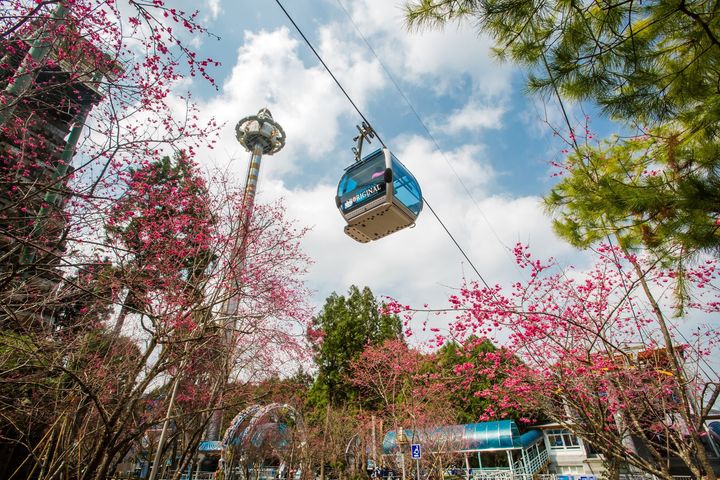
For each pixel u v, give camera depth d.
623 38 3.95
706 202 3.94
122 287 7.21
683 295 5.73
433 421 20.02
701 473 6.70
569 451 24.30
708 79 4.06
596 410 8.02
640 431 7.39
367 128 7.70
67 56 5.40
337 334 33.12
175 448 14.45
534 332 8.23
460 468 22.83
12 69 5.28
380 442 23.17
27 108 6.04
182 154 7.64
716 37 3.80
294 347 10.53
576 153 5.28
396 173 7.14
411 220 7.19
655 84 4.20
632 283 7.52
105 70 5.59
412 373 18.89
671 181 4.37
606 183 4.80
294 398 21.94
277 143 47.91
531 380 8.83
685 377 8.03
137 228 7.19
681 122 4.56
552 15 3.95
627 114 4.45
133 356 9.79
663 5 3.59
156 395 10.51
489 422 23.62
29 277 6.06
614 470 9.05
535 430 25.83
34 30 5.34
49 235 5.95
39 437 9.52
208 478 23.19
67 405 7.86
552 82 4.30
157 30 5.20
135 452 15.64
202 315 8.36
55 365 6.11
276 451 21.97
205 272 8.77
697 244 4.25
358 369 24.02
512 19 3.96
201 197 8.99
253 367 11.75
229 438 17.14
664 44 4.04
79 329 8.38
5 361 6.66
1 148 6.03
